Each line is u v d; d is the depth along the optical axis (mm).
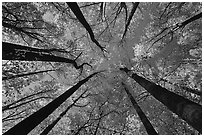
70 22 8141
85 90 9859
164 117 8406
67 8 7109
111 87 9992
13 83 7434
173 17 6953
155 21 7820
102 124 8945
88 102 9898
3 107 6234
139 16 8625
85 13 8688
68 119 8945
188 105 2918
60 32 8133
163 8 7430
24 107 8406
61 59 7133
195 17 5207
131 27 9117
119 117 9031
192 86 7371
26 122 3723
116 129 8820
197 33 6922
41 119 4090
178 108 3125
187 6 6633
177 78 7844
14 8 5914
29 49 5496
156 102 8609
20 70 6812
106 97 9781
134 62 9797
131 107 9078
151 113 8680
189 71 7648
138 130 8375
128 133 8406
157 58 8461
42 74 8648
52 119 8891
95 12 8680
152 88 4961
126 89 9055
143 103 8891
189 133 7688
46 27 7387
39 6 6688
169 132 8094
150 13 7906
